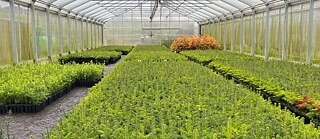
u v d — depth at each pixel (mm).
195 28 29672
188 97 4426
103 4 21016
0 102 6500
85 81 9688
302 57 12008
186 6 23391
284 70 8211
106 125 3098
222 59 11969
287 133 2867
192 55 14312
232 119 3383
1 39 10617
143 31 29141
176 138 2801
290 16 12961
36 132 5371
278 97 5668
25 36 12680
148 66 8477
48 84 7387
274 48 14562
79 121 3201
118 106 3873
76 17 20891
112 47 24375
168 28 29172
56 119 6164
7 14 11125
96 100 4219
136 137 2785
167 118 3389
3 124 5770
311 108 4715
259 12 16203
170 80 5988
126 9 26625
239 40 19938
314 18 11156
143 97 4629
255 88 6594
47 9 15164
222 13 22172
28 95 6488
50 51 15469
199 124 3098
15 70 8734
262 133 2857
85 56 15672
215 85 5539
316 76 7273
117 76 6461
